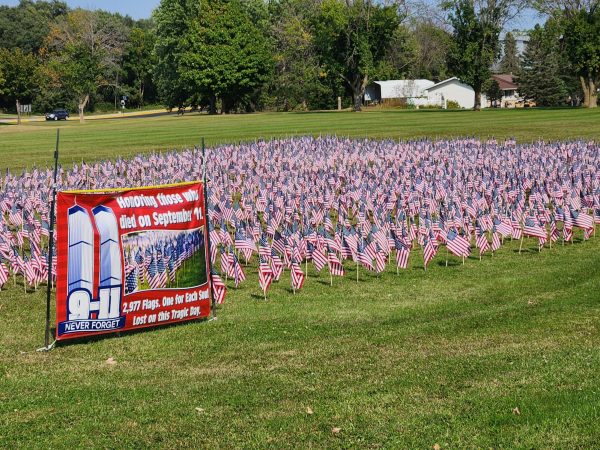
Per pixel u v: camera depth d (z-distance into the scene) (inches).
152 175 1370.6
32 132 2824.8
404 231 809.5
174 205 582.2
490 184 1087.6
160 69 4662.9
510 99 5083.7
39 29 5890.8
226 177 1251.8
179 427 402.6
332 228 946.1
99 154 1926.7
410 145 1549.0
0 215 999.0
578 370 455.8
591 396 414.0
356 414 407.8
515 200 1025.5
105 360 520.1
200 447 380.2
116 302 560.4
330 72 3956.7
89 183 1299.2
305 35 4402.1
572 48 3523.6
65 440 391.2
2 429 406.3
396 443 373.4
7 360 526.0
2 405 440.1
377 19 3700.8
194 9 4387.3
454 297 671.1
